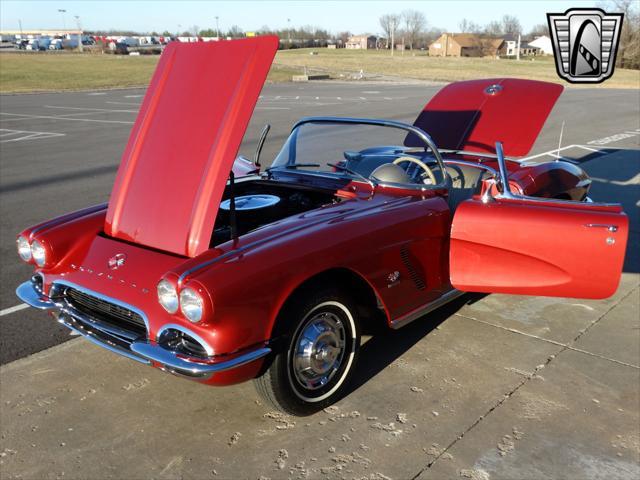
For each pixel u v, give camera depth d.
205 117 3.10
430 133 5.06
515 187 4.40
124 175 3.42
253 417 3.07
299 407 2.97
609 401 3.14
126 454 2.79
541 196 4.66
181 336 2.68
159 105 3.41
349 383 3.33
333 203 3.40
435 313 4.23
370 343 3.79
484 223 3.29
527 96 4.74
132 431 2.96
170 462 2.72
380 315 3.39
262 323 2.63
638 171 9.21
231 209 2.97
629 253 5.43
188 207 3.01
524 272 3.29
